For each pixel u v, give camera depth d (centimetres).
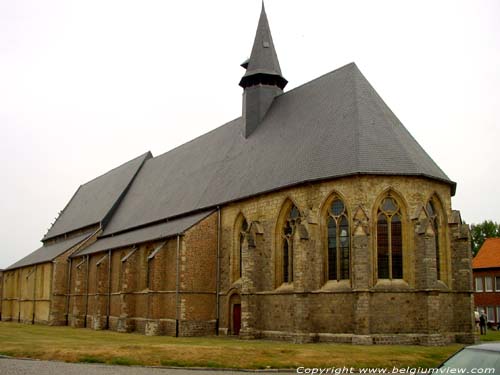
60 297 6881
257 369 2472
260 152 4719
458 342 3656
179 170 6256
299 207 3869
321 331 3616
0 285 9175
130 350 2861
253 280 4072
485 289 7481
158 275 4706
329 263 3722
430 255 3484
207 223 4650
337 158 3778
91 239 7050
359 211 3550
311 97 4641
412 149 3925
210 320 4534
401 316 3488
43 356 2788
